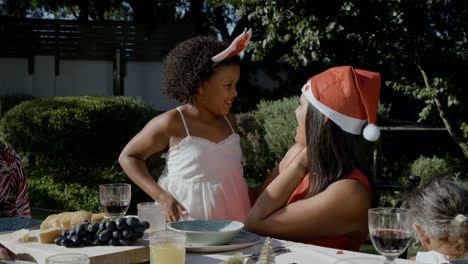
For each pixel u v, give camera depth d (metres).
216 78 2.52
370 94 2.09
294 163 2.17
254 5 7.01
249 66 13.92
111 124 7.96
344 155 2.06
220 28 15.86
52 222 1.88
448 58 6.20
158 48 13.77
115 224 1.67
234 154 2.68
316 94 2.12
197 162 2.54
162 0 15.39
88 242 1.66
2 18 13.53
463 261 1.48
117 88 13.58
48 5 15.83
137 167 2.57
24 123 7.58
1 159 2.27
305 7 6.20
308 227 2.03
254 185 7.05
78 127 7.64
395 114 11.00
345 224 2.01
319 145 2.09
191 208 2.53
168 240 1.48
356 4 5.99
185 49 2.60
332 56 6.64
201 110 2.66
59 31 13.66
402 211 1.53
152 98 13.96
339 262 1.60
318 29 6.18
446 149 8.72
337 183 2.03
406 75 7.05
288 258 1.70
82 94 13.92
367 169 2.14
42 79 13.84
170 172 2.63
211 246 1.75
